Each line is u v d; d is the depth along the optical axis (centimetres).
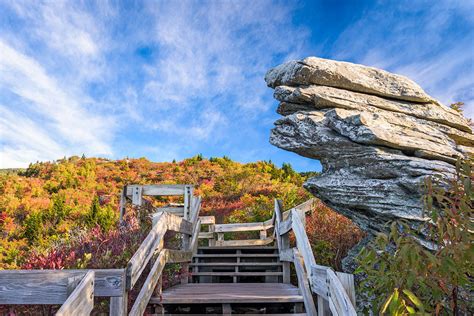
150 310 409
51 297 228
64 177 2266
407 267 204
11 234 1310
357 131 363
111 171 2495
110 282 269
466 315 268
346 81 417
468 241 199
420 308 174
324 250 604
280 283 594
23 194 1925
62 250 498
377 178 364
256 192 1548
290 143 435
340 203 399
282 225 616
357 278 414
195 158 2747
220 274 632
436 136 383
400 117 400
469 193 221
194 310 437
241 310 435
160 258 419
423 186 281
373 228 388
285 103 448
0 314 321
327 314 310
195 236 739
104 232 617
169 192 789
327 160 424
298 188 1378
